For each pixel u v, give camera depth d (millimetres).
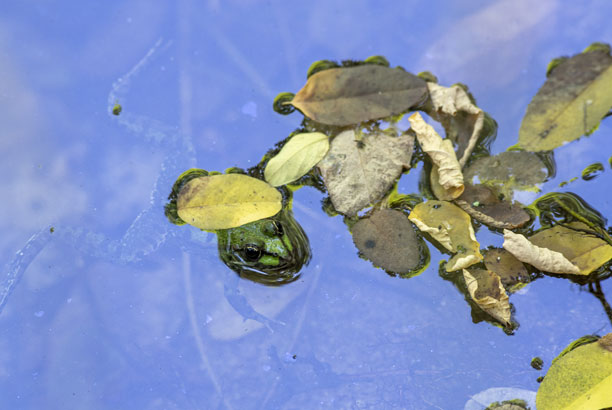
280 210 756
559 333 735
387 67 771
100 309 752
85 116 780
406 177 757
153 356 745
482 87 770
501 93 768
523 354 734
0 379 745
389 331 741
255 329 746
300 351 742
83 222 765
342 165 756
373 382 737
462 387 733
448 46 779
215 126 775
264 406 736
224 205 753
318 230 754
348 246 751
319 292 748
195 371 742
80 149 776
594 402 717
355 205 751
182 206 754
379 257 745
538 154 754
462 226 743
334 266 750
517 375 731
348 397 736
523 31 777
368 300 746
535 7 780
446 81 773
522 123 757
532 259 736
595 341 729
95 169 773
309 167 757
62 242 763
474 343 737
